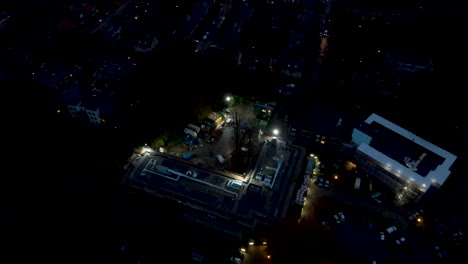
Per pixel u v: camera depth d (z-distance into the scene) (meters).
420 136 100.25
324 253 74.31
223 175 88.00
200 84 110.12
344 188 89.69
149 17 146.88
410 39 138.62
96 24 145.88
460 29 139.50
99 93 109.00
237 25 147.88
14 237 74.00
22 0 147.62
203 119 104.44
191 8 155.62
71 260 70.81
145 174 87.56
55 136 96.12
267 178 85.50
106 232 75.81
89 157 91.56
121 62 122.19
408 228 81.62
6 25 137.50
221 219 78.56
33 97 100.62
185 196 82.81
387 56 130.75
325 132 96.88
